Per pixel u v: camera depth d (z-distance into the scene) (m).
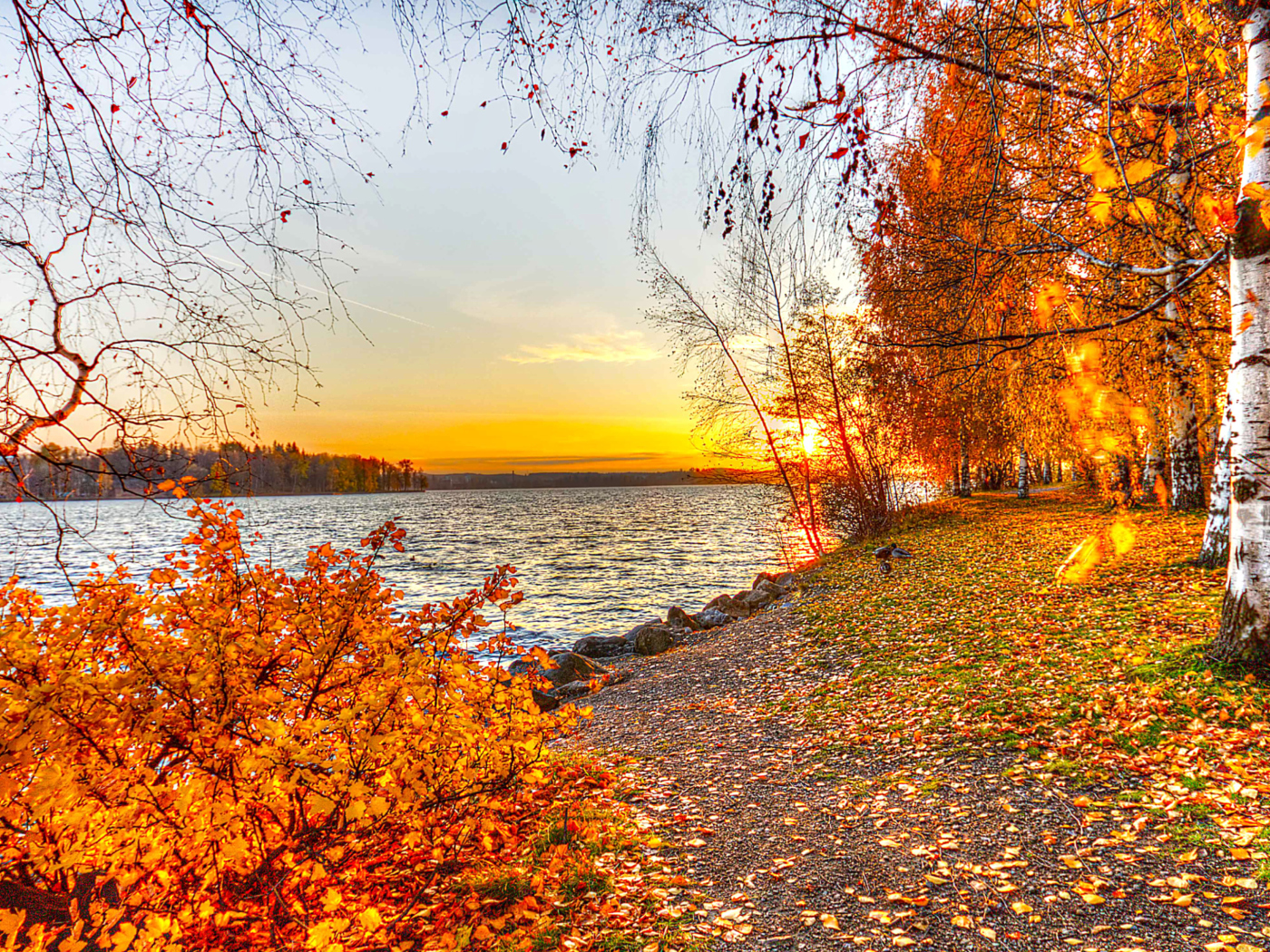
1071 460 10.94
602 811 6.03
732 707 9.50
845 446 23.08
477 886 4.76
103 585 3.66
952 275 7.10
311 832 3.82
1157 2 3.62
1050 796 5.26
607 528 69.50
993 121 4.17
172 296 2.85
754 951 3.88
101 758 3.32
